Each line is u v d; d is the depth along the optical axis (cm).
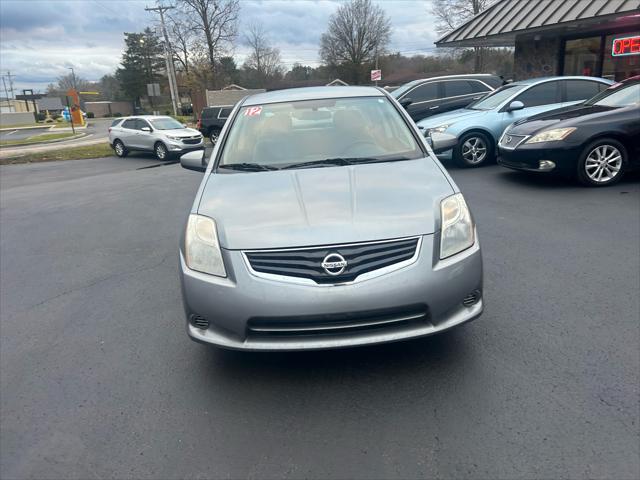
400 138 393
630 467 217
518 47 1472
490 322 348
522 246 495
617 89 746
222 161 385
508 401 265
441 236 279
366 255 267
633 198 629
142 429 263
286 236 272
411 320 272
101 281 498
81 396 298
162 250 590
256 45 7038
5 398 301
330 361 313
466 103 1189
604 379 278
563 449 229
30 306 446
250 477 226
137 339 366
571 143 674
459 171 898
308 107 432
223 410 275
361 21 6353
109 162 1794
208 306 276
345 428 254
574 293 386
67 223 777
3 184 1366
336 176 337
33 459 246
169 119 1877
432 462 228
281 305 262
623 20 1114
